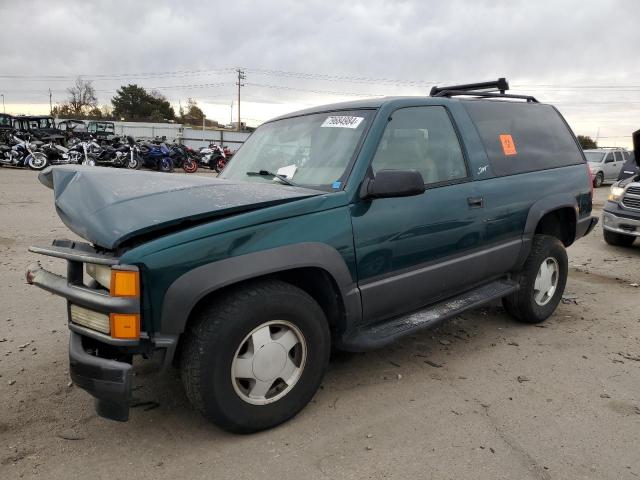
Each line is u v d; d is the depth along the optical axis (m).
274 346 2.81
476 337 4.37
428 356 3.96
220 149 25.56
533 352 4.05
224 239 2.59
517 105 4.61
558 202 4.54
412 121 3.58
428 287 3.55
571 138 5.14
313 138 3.58
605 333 4.50
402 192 2.97
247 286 2.75
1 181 15.49
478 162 3.92
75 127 30.09
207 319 2.62
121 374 2.44
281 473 2.54
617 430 2.94
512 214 4.12
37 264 3.16
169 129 49.25
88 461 2.63
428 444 2.79
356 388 3.42
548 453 2.71
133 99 87.00
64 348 3.99
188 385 2.63
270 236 2.72
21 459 2.64
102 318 2.52
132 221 2.52
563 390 3.42
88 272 2.86
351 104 3.69
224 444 2.78
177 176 3.29
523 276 4.43
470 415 3.09
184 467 2.59
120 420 2.53
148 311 2.48
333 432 2.90
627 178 9.01
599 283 6.30
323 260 2.90
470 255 3.81
